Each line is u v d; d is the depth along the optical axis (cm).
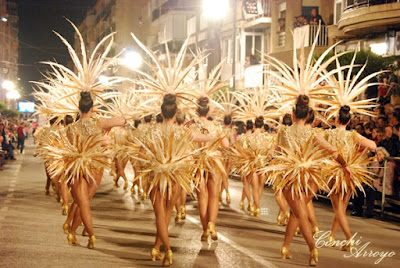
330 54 1855
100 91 855
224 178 1276
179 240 877
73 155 770
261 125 1118
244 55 3450
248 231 975
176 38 4719
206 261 740
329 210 1279
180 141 717
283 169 742
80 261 723
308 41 2681
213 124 913
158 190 714
